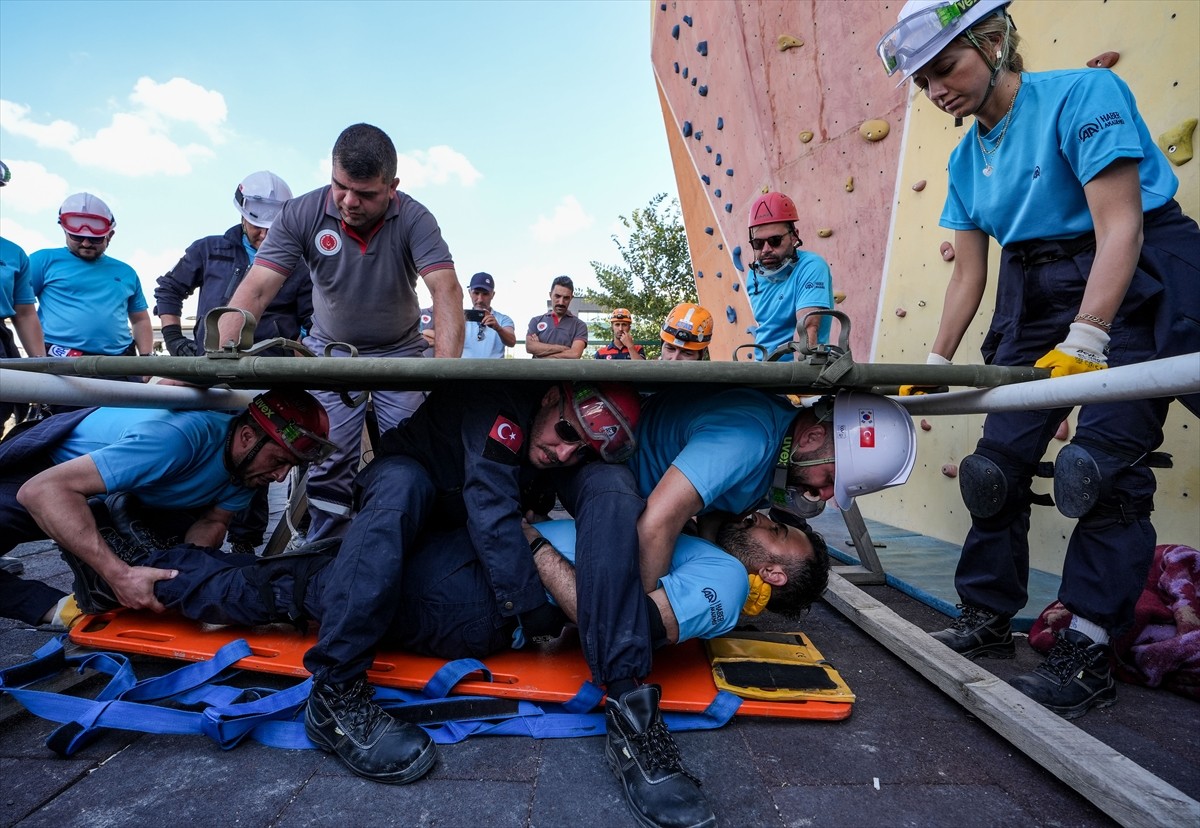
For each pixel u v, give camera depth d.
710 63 5.51
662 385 1.62
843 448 1.44
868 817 1.11
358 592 1.32
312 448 1.65
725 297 6.13
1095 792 1.11
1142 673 1.64
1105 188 1.38
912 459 1.43
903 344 3.41
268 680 1.58
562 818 1.10
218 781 1.20
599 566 1.30
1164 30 2.05
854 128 3.74
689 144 6.59
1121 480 1.49
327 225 2.11
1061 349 1.29
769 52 4.41
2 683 1.40
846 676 1.70
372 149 1.91
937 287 3.15
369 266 2.16
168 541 1.71
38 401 1.17
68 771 1.22
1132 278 1.42
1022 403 1.19
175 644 1.58
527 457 1.54
